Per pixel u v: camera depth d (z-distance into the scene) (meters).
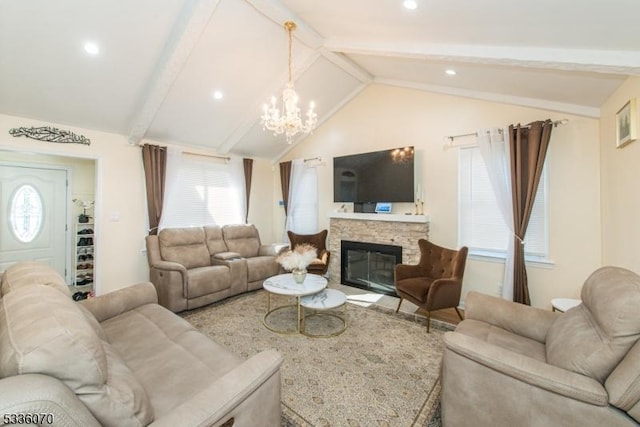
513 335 1.89
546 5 1.70
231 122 4.56
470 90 3.57
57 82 3.00
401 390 2.01
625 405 1.07
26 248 4.48
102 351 1.00
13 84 2.88
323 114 5.04
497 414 1.33
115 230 3.97
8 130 3.20
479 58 2.47
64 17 2.42
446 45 2.61
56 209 4.75
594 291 1.50
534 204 3.27
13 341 0.88
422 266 3.53
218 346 1.75
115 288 3.96
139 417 1.02
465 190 3.73
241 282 4.07
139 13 2.55
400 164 4.15
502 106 3.43
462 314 3.41
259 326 3.05
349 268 4.76
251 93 4.06
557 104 3.04
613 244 2.57
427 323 2.96
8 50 2.56
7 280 1.69
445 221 3.85
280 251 4.75
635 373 1.05
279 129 3.07
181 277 3.43
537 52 2.22
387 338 2.78
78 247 4.80
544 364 1.28
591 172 2.93
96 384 0.92
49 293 1.25
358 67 4.13
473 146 3.65
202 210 4.99
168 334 1.89
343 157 4.84
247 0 2.61
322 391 2.00
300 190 5.54
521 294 3.16
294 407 1.84
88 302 2.07
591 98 2.73
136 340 1.80
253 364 1.27
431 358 2.42
